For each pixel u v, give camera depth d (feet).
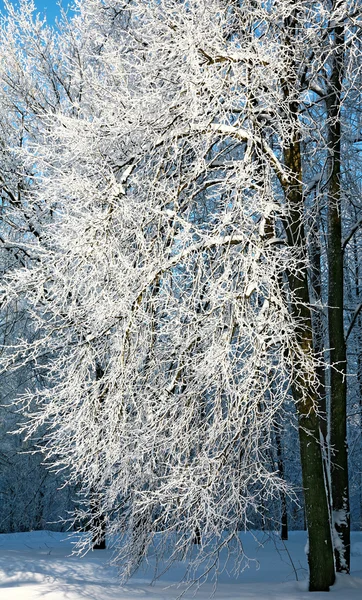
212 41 23.89
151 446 24.62
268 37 26.68
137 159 26.68
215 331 23.61
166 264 24.82
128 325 24.56
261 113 26.89
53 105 43.09
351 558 40.52
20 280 25.89
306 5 28.58
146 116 25.95
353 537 56.03
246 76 24.39
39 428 60.59
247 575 32.32
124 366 25.16
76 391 25.70
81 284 25.49
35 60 44.19
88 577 29.73
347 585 26.61
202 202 32.63
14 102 43.42
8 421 63.67
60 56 44.04
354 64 30.60
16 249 41.52
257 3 25.81
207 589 26.17
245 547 45.19
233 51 24.43
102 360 29.86
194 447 26.09
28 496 66.69
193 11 23.59
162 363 27.09
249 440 24.38
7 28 43.75
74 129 27.22
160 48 25.21
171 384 25.57
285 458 49.16
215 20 25.48
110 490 26.40
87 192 25.29
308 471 27.35
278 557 39.32
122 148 28.53
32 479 64.59
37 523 71.15
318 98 32.32
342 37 30.86
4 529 75.00
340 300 32.91
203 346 25.11
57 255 25.22
